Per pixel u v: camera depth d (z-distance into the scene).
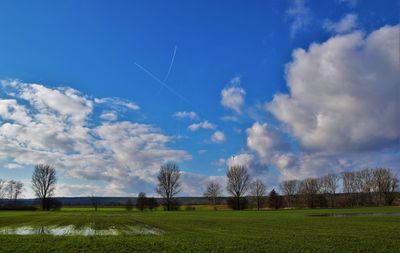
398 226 47.41
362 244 29.17
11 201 167.50
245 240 32.03
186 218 75.31
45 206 151.00
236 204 154.88
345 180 171.62
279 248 27.11
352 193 170.38
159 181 150.50
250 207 163.62
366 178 170.62
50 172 152.75
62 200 162.88
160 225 53.38
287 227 47.72
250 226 50.31
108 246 27.69
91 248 26.73
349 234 37.19
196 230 44.06
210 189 171.75
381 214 84.94
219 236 35.91
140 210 145.38
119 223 58.34
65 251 25.22
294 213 99.06
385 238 33.22
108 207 179.62
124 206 157.38
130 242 30.09
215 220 66.38
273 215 87.88
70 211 137.12
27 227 49.88
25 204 152.75
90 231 43.28
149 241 30.91
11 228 48.16
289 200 173.25
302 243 29.92
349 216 75.75
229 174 156.50
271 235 36.78
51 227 49.78
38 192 151.00
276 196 161.12
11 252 24.66
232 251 25.69
